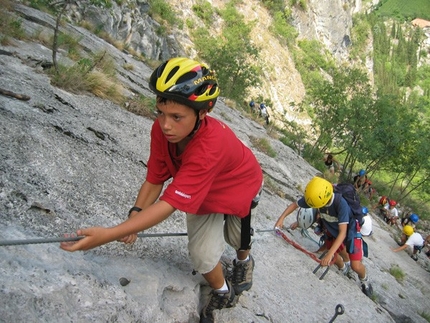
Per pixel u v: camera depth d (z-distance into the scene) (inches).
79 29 491.5
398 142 797.9
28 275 81.4
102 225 118.3
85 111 207.6
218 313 116.2
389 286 279.6
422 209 986.7
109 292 90.5
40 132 147.8
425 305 295.3
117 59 438.3
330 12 2513.5
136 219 79.7
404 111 868.6
